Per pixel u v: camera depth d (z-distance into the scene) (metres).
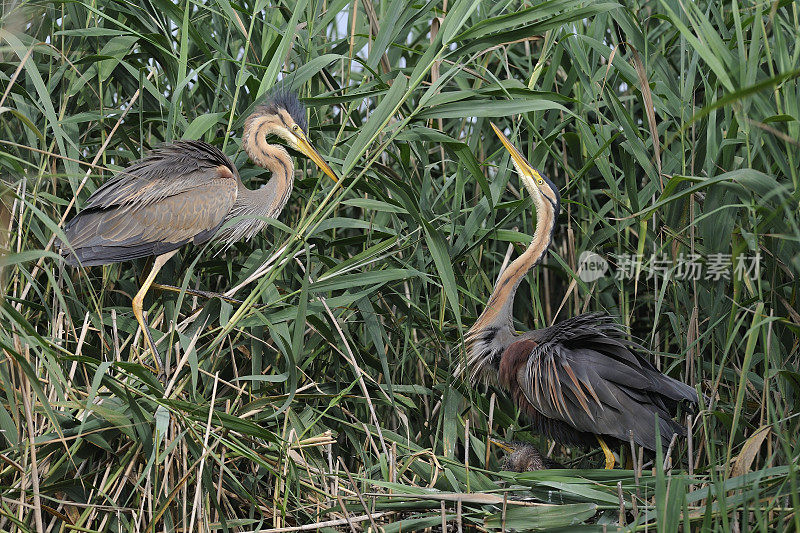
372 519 7.27
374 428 9.20
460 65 8.95
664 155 9.84
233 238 9.82
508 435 10.19
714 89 9.59
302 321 8.01
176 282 10.07
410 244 9.45
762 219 8.10
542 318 10.20
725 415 7.96
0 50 8.62
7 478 7.71
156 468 7.32
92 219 9.26
